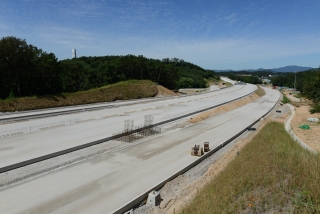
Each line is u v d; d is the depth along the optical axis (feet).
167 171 53.72
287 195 33.53
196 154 64.13
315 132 92.38
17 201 39.22
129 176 50.34
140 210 38.68
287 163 43.21
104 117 110.83
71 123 95.76
